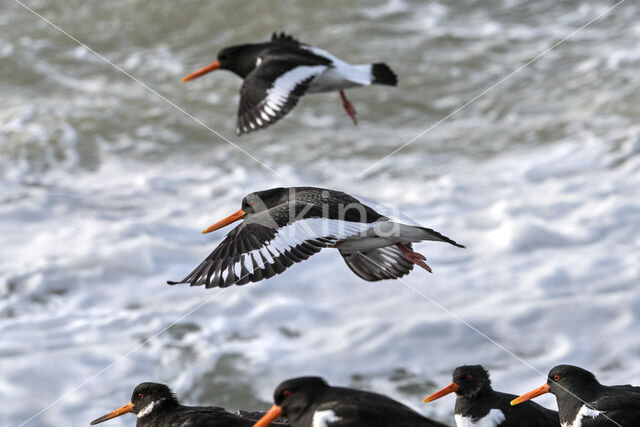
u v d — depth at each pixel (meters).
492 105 21.69
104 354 12.77
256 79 8.59
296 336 13.22
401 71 23.09
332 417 6.34
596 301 13.73
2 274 14.97
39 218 17.19
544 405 11.62
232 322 13.57
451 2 25.75
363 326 13.31
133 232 16.44
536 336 13.08
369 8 25.42
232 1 26.03
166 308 14.03
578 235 15.89
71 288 14.72
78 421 11.59
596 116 20.62
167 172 19.52
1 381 12.13
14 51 24.80
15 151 20.31
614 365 12.48
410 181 18.70
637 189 17.48
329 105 22.19
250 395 12.09
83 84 23.50
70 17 26.48
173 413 7.79
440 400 11.82
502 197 17.56
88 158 20.16
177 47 25.08
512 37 24.12
